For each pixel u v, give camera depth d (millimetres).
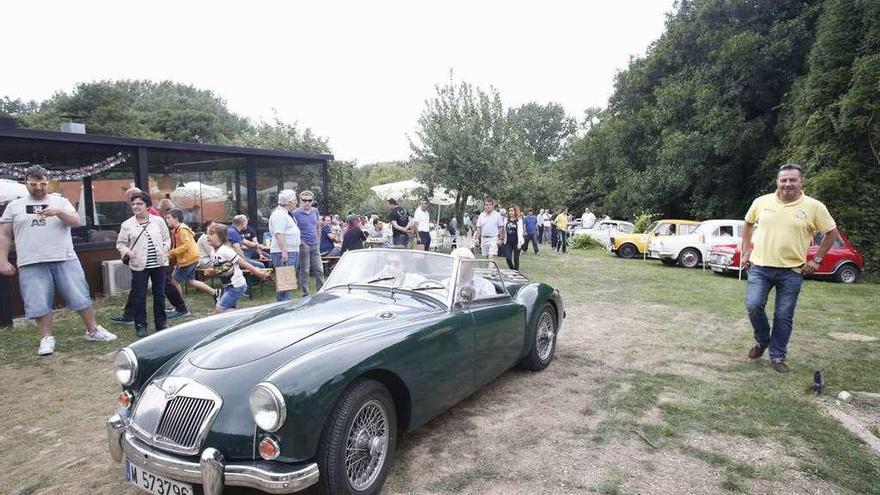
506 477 3184
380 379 3178
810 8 18781
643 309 8688
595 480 3156
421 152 19062
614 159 27906
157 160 10531
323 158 12836
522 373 5215
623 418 4098
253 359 2887
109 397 4625
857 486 3117
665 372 5270
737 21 20531
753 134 19344
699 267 15953
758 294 5441
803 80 17672
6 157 8648
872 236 14180
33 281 5688
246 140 22047
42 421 4129
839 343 6465
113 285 9148
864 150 14641
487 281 4797
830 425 3979
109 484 3178
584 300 9555
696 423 4012
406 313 3680
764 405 4371
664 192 22578
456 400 3811
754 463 3383
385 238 13633
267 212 12172
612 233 21969
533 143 68438
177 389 2754
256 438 2562
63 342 6281
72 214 5957
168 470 2574
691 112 21844
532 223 18547
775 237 5305
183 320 7477
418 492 3008
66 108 47000
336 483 2658
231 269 6406
